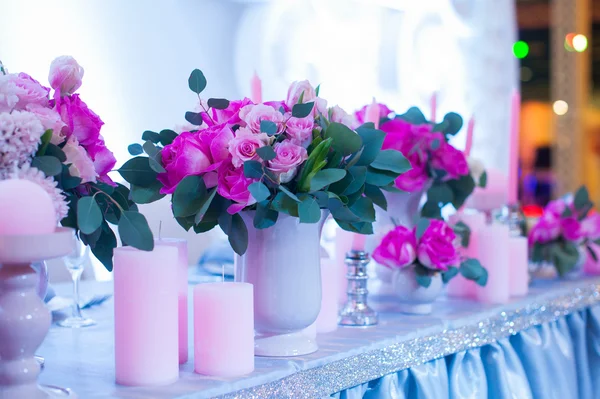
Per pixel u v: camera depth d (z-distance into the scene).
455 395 1.18
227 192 0.86
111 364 0.90
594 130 4.31
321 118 0.95
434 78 3.08
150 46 2.19
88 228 0.75
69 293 1.45
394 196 1.34
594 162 4.32
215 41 2.34
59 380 0.82
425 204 1.34
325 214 0.97
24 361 0.68
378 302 1.39
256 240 0.94
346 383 0.98
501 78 3.15
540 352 1.42
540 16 4.43
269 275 0.94
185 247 0.91
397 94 2.95
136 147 0.91
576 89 4.23
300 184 0.89
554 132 4.29
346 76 2.74
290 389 0.89
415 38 2.99
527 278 1.56
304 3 2.58
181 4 2.25
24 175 0.75
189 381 0.82
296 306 0.94
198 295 0.86
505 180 1.71
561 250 1.71
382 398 1.05
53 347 1.01
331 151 0.92
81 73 0.87
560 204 1.73
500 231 1.41
